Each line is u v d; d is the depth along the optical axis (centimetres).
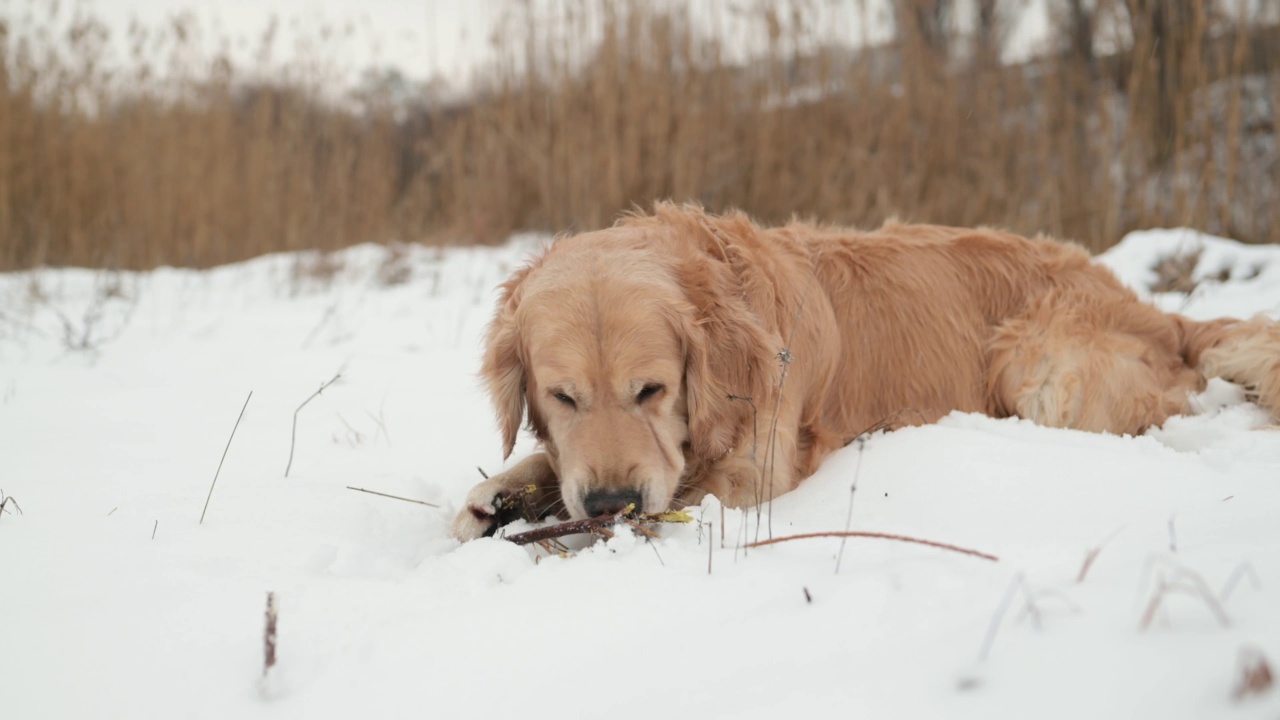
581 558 237
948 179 872
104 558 243
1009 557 209
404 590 220
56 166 976
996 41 898
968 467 299
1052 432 347
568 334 287
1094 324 390
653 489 275
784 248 380
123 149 996
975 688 145
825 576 207
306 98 1043
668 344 293
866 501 293
